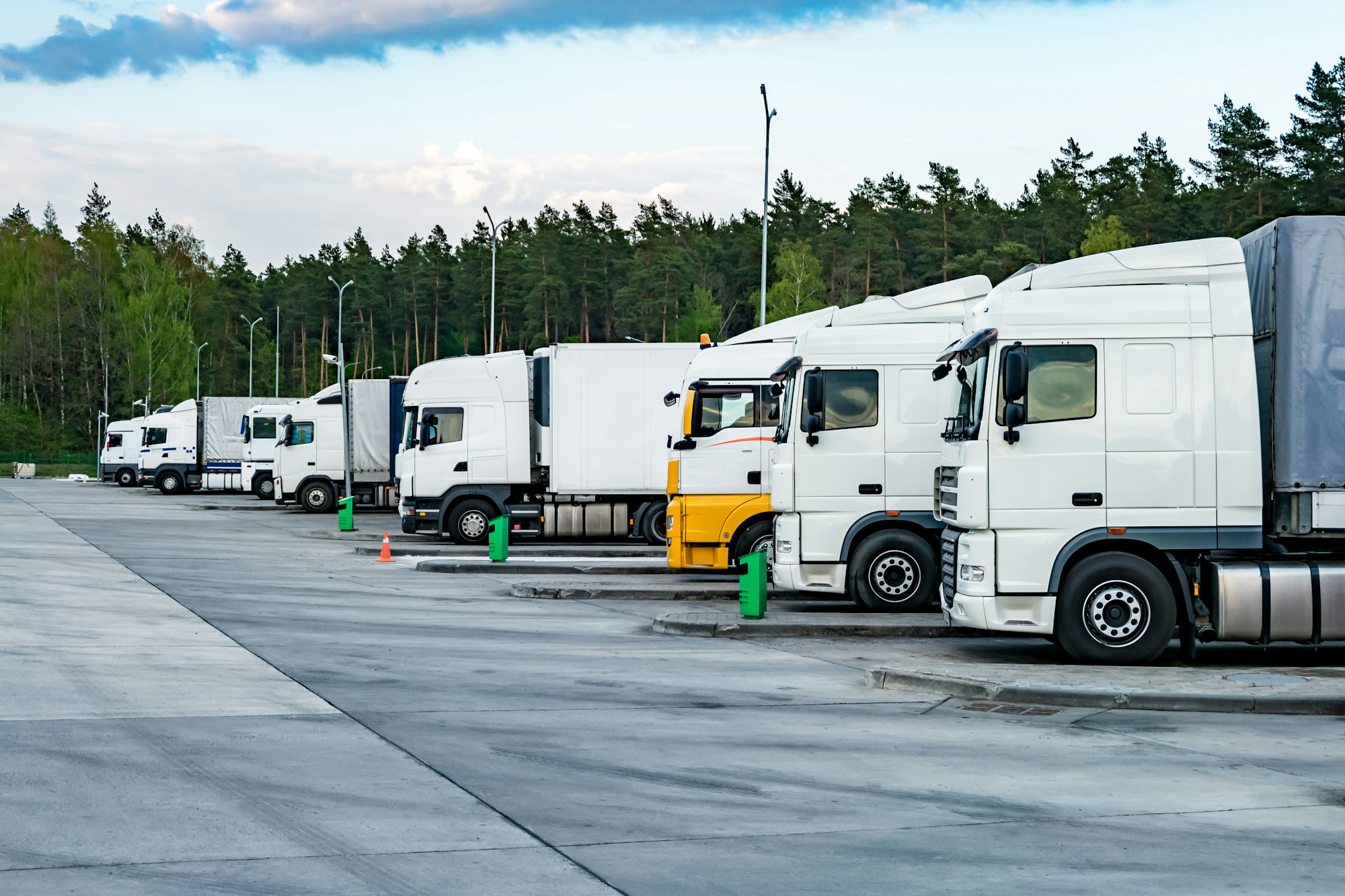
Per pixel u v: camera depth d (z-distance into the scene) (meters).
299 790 9.85
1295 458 15.41
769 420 24.59
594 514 34.00
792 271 117.38
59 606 21.83
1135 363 15.65
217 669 15.59
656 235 136.62
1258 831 8.92
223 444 72.50
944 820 9.18
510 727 12.30
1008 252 99.06
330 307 175.00
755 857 8.27
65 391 148.62
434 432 35.53
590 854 8.31
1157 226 99.69
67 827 8.80
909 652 17.47
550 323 136.62
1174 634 17.80
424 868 7.97
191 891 7.52
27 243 161.50
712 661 16.67
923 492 20.47
